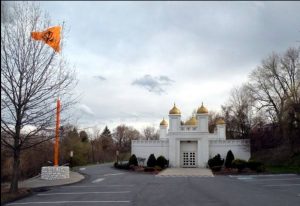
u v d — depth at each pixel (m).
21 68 21.50
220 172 41.09
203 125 52.75
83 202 18.91
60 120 24.59
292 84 49.38
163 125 65.38
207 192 22.17
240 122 69.50
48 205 18.19
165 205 17.23
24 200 20.23
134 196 20.77
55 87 22.97
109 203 18.33
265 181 29.97
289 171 40.41
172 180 31.56
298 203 17.59
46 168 31.88
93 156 80.31
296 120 44.59
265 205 17.00
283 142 49.69
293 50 49.47
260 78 55.22
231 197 19.84
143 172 43.25
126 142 123.06
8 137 23.09
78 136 68.44
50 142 41.06
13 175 22.09
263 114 54.94
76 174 37.50
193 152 53.16
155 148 54.25
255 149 53.03
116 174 40.00
